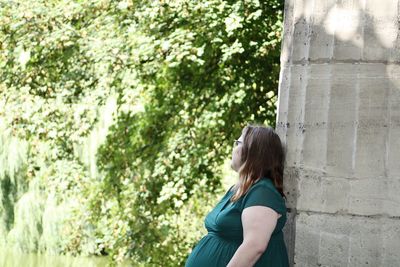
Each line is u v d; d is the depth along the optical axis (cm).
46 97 1547
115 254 1579
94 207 1631
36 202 2656
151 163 1560
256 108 1426
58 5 1467
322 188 520
